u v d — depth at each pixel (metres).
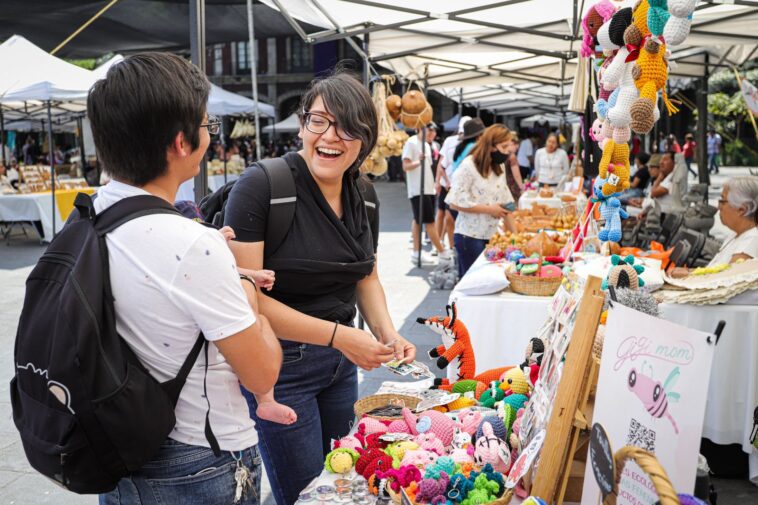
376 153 5.88
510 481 1.86
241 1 10.37
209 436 1.46
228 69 39.38
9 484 3.57
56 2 9.63
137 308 1.36
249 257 2.10
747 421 3.45
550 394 1.90
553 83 10.62
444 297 7.59
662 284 3.66
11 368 5.37
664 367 1.49
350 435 2.32
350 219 2.30
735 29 6.53
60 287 1.33
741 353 3.45
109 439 1.31
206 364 1.45
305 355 2.27
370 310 2.52
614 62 2.32
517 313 4.07
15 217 12.14
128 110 1.36
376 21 6.14
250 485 1.56
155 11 10.59
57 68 11.16
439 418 2.32
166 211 1.41
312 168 2.17
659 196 10.21
